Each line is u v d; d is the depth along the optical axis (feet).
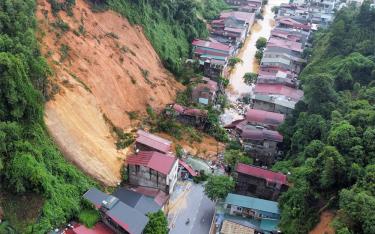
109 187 156.35
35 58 152.66
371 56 228.84
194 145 197.98
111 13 226.79
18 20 154.51
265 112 216.13
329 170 136.56
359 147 139.03
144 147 174.81
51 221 126.72
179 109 210.79
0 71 128.57
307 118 186.80
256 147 194.70
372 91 190.80
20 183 123.13
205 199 168.45
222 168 187.11
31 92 138.72
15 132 128.77
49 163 138.21
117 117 184.34
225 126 218.59
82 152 156.35
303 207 142.20
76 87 169.68
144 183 162.30
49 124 150.82
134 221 135.44
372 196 119.24
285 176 165.78
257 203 157.17
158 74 230.89
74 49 187.52
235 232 141.69
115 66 201.67
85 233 129.80
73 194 139.85
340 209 124.67
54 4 191.31
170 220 155.74
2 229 116.06
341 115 176.45
